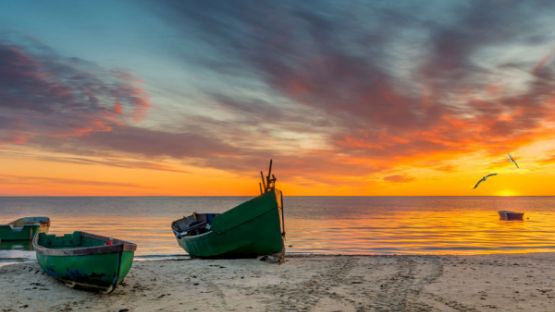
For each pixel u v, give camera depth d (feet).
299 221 222.28
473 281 48.11
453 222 221.25
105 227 177.37
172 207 529.86
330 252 94.79
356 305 36.99
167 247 101.96
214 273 52.29
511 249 104.22
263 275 51.24
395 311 35.22
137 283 45.34
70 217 271.49
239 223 63.93
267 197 62.95
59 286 42.50
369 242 118.62
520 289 43.91
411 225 195.00
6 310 34.40
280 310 35.22
